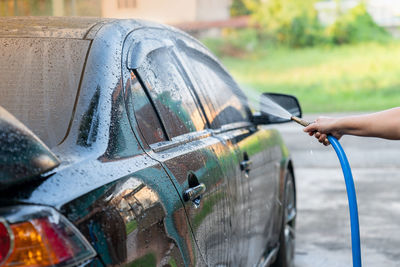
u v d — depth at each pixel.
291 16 37.41
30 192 1.77
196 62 3.61
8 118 1.72
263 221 4.12
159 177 2.34
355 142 13.36
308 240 6.05
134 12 18.97
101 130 2.23
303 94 30.41
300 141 13.73
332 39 37.34
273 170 4.51
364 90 30.39
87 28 2.67
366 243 5.93
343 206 7.49
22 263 1.65
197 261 2.55
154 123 2.64
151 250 2.15
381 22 37.38
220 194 2.96
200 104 3.34
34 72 2.43
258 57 36.94
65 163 1.97
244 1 37.88
